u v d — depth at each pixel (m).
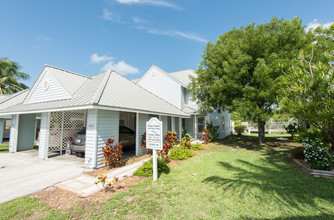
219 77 12.06
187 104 17.30
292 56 9.27
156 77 17.53
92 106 5.97
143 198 3.98
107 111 7.18
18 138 10.61
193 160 7.80
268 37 10.20
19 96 13.43
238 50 10.19
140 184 4.84
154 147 5.25
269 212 3.35
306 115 5.74
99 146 6.71
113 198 4.00
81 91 8.73
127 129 11.66
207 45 12.93
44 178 5.53
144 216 3.28
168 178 5.33
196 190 4.41
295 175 5.54
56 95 8.90
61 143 9.77
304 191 4.25
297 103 5.91
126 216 3.29
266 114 9.36
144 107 8.87
